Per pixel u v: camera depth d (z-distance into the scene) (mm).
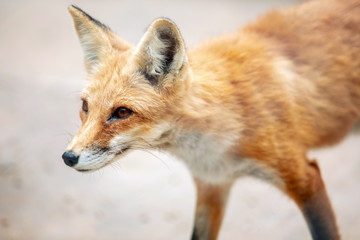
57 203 12172
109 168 13969
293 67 8359
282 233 11422
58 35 26641
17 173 13125
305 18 8812
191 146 7777
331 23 8781
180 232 11477
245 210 12406
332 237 7969
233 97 7660
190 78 7242
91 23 7836
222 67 7902
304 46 8547
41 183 12852
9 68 21969
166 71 7199
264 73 7973
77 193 12688
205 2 31266
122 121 7148
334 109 8711
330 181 13250
